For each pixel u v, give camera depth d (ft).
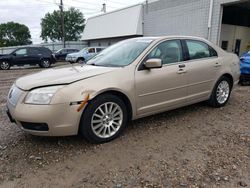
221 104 17.90
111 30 98.68
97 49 73.10
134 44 14.79
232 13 69.77
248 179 9.27
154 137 12.83
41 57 64.08
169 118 15.60
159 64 12.75
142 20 80.89
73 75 11.72
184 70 14.75
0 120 15.66
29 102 10.74
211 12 52.49
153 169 9.92
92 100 11.48
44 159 10.68
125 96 12.50
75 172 9.77
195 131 13.64
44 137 12.76
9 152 11.30
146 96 13.24
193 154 11.09
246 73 26.35
